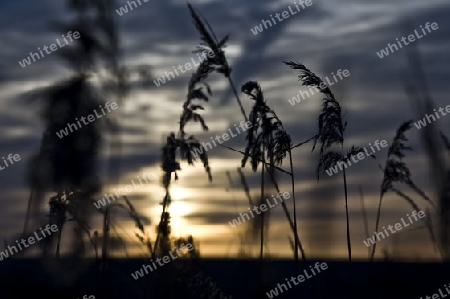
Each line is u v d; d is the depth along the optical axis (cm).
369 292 413
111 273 408
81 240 431
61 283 423
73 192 436
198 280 380
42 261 437
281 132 439
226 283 409
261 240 438
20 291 420
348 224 442
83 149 448
